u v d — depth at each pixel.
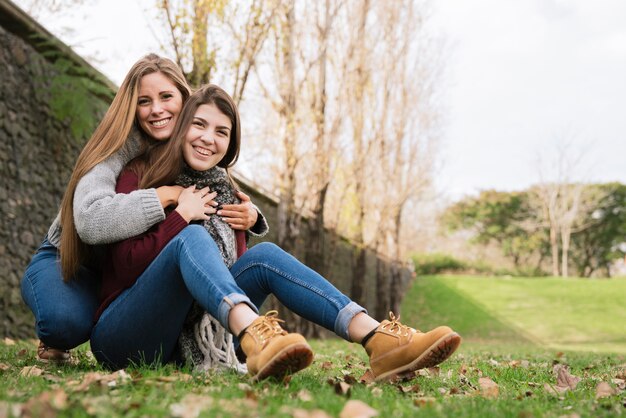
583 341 18.12
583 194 42.47
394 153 15.55
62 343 2.37
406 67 14.77
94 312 2.41
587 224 42.66
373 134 14.18
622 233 42.81
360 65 11.72
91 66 7.02
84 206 2.22
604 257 43.47
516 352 7.45
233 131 2.54
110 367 2.43
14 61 6.54
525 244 44.53
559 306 23.50
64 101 6.84
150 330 2.24
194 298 2.15
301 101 10.23
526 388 2.55
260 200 11.23
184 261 2.08
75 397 1.66
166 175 2.37
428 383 2.48
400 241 21.33
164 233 2.23
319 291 2.21
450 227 46.66
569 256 44.16
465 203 46.38
